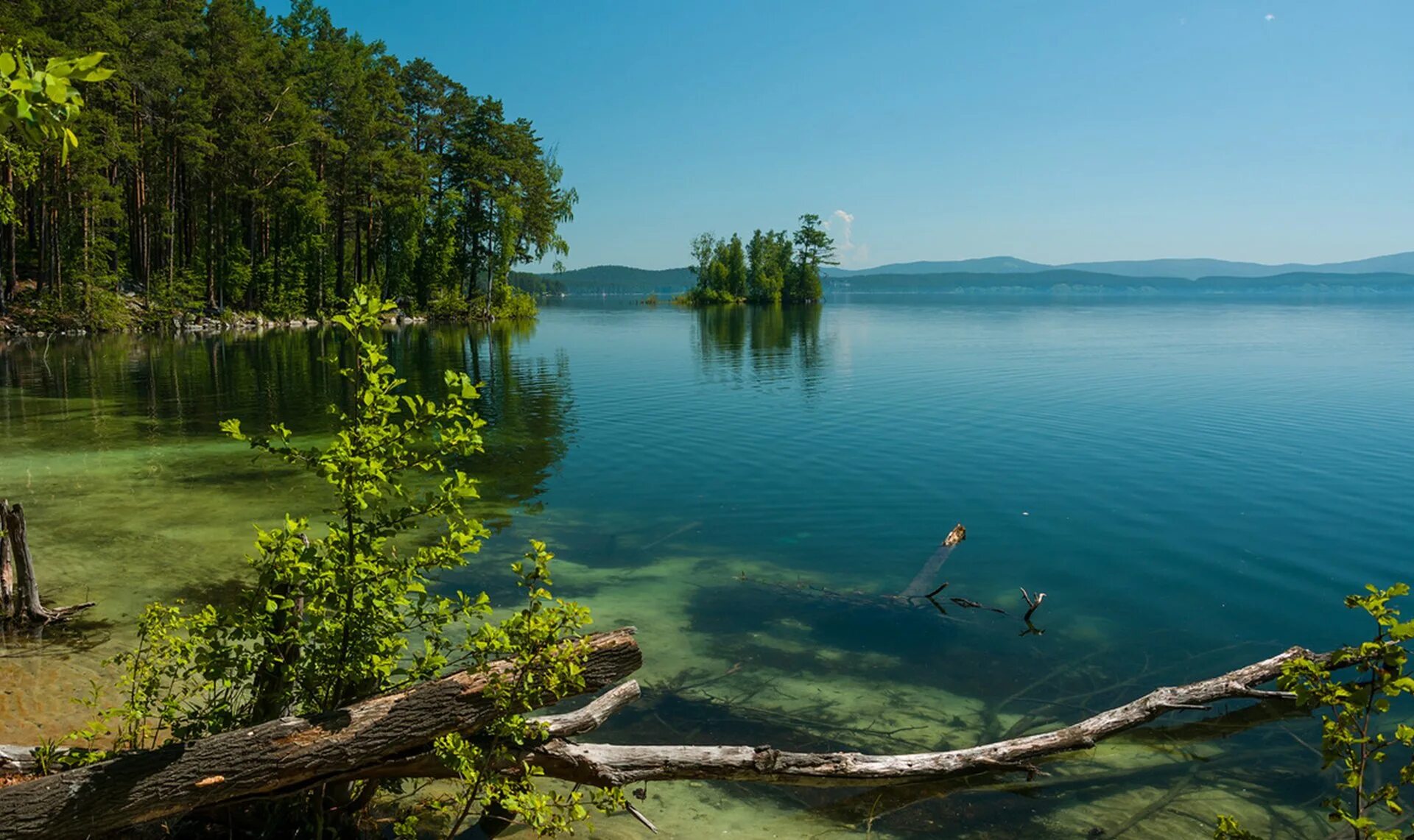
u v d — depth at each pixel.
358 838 4.50
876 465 15.27
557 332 56.91
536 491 13.59
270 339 44.38
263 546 4.13
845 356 37.09
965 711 6.50
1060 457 15.75
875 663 7.35
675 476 14.59
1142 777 5.61
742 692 6.77
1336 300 193.38
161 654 4.82
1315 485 13.38
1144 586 9.23
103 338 43.50
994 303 148.62
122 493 12.97
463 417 4.17
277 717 4.29
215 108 48.84
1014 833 4.98
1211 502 12.52
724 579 9.58
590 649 4.02
